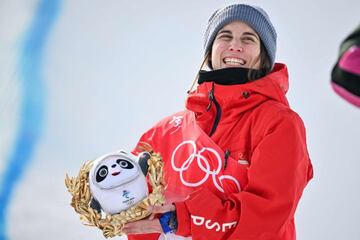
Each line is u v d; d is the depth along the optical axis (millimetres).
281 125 7203
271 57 8273
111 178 6762
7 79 18859
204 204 6902
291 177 6977
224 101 7742
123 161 6898
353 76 4047
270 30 8289
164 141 8148
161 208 6906
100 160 6934
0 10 20906
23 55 19609
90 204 6887
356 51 3984
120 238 13258
